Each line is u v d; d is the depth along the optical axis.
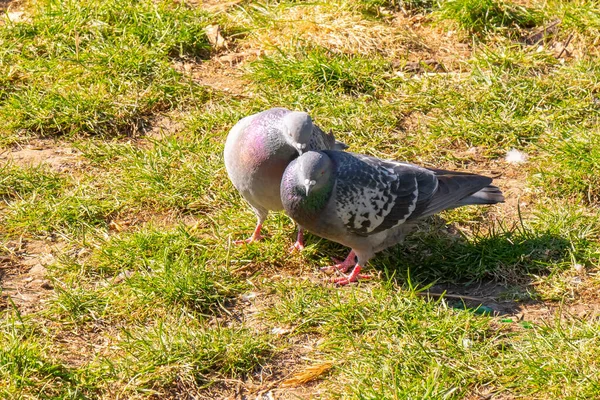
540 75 8.13
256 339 5.16
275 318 5.38
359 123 7.47
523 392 4.74
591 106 7.67
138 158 6.94
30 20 8.71
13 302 5.33
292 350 5.14
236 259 5.92
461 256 5.96
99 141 7.27
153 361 4.86
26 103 7.41
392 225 5.72
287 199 5.61
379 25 8.65
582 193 6.68
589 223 6.26
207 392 4.81
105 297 5.42
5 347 4.76
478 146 7.36
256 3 9.03
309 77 7.96
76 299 5.35
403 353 4.99
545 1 9.02
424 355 4.97
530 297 5.63
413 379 4.80
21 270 5.75
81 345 5.08
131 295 5.44
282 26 8.68
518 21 8.87
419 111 7.75
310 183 5.41
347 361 5.00
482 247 5.96
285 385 4.88
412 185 5.76
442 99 7.81
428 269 5.96
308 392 4.83
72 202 6.37
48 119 7.32
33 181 6.60
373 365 4.91
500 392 4.76
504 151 7.27
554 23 8.79
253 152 5.72
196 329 5.18
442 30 8.88
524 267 5.91
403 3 9.12
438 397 4.60
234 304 5.54
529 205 6.64
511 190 6.81
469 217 6.47
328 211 5.58
